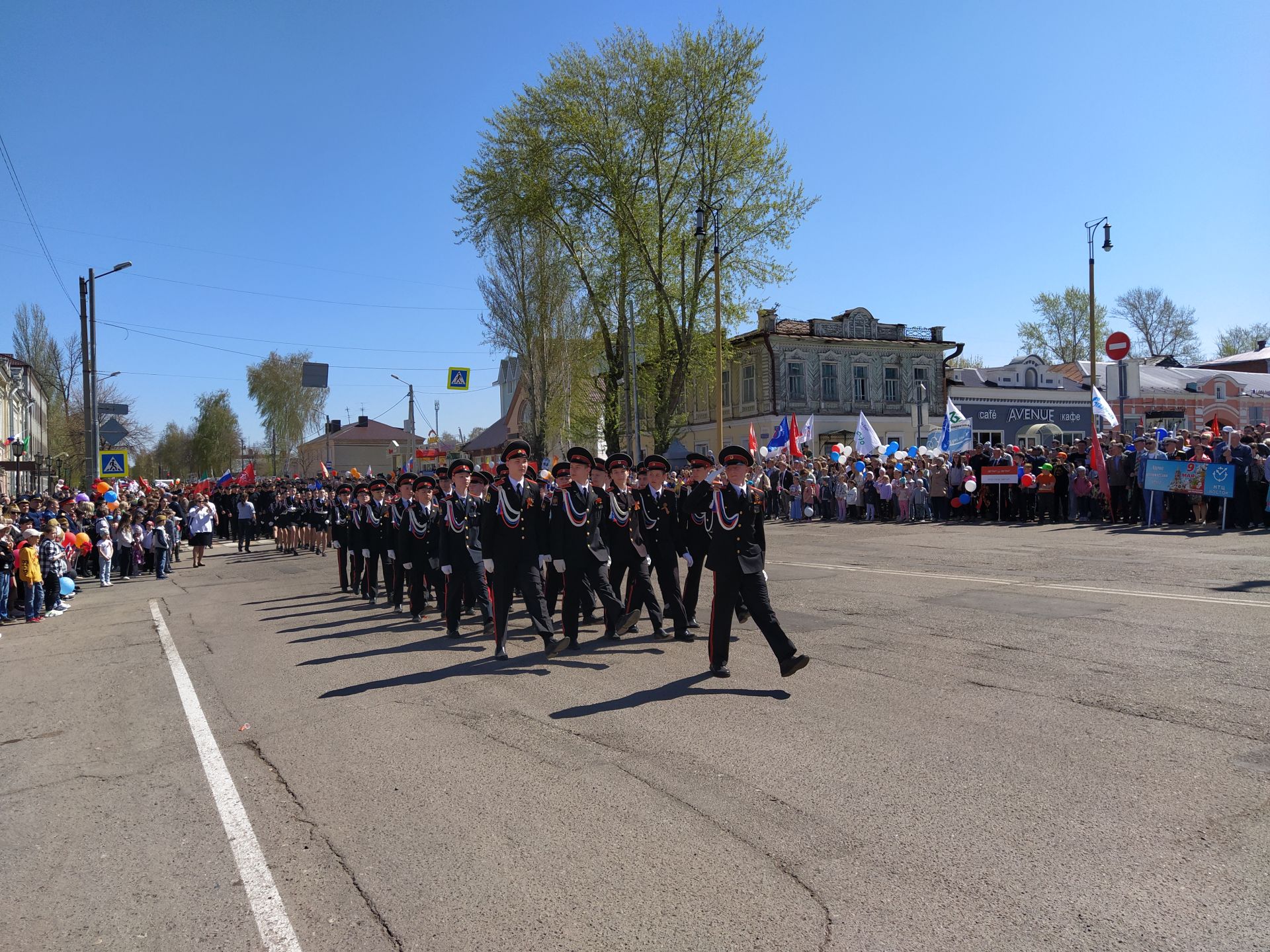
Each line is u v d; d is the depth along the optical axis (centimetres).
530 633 948
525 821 425
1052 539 1582
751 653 772
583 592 934
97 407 2789
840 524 2262
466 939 321
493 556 806
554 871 371
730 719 570
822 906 331
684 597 884
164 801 484
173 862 402
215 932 336
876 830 395
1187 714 534
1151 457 1719
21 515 1697
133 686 793
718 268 2914
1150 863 354
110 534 2042
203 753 567
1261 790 420
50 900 369
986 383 4525
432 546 1019
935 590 1060
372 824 433
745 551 658
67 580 1489
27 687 820
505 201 3303
